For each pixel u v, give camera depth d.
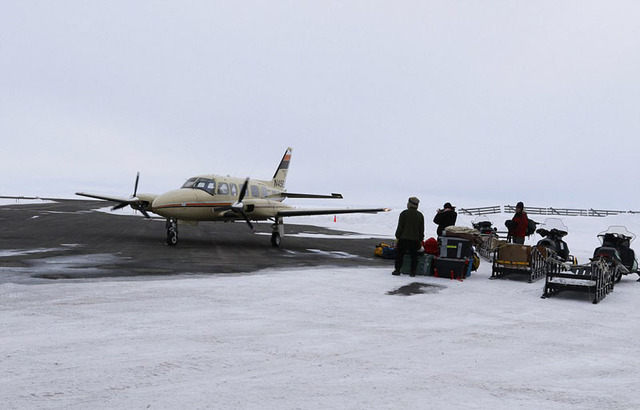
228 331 6.19
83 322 6.36
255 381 4.44
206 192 18.48
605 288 9.78
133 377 4.43
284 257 15.40
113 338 5.68
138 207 19.53
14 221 29.23
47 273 10.34
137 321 6.52
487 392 4.32
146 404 3.83
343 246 20.89
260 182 24.55
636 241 29.80
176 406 3.81
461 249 11.70
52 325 6.15
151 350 5.28
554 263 9.92
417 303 8.53
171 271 11.28
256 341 5.78
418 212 11.68
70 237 19.66
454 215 14.43
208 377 4.51
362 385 4.42
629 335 6.67
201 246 18.12
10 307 7.08
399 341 6.02
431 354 5.50
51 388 4.11
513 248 11.51
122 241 18.73
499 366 5.12
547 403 4.09
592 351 5.79
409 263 12.06
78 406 3.75
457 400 4.11
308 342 5.82
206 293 8.66
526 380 4.69
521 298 9.42
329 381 4.50
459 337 6.30
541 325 7.15
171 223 17.89
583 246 25.92
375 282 10.70
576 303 9.09
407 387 4.40
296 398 4.06
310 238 25.59
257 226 36.28
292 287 9.62
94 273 10.55
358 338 6.09
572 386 4.55
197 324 6.48
